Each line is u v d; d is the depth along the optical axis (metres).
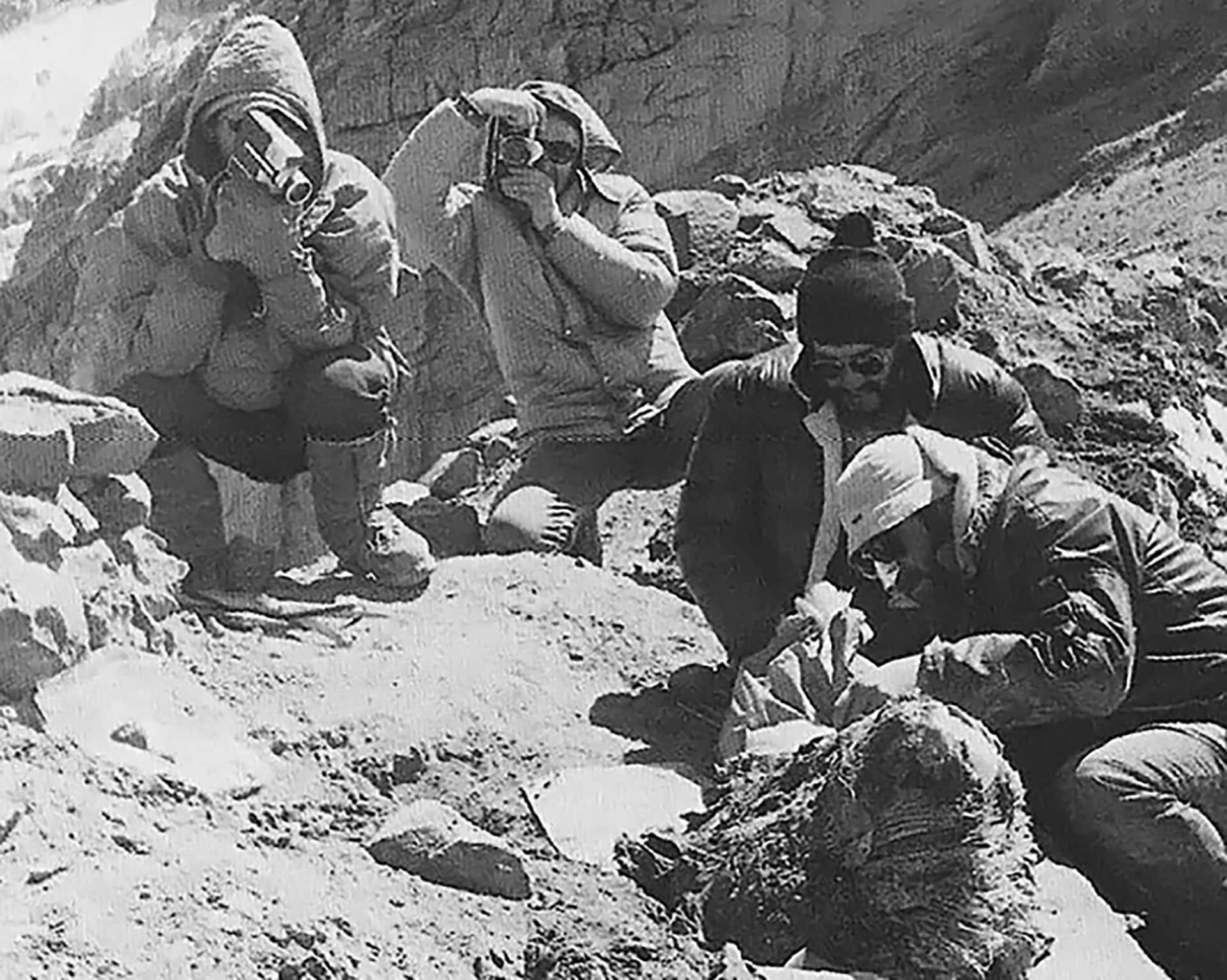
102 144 28.58
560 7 27.45
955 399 7.44
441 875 5.47
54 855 4.99
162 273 7.39
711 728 7.02
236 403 7.49
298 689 6.71
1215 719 6.70
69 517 6.07
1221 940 6.37
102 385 7.47
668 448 10.02
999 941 5.30
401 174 9.95
